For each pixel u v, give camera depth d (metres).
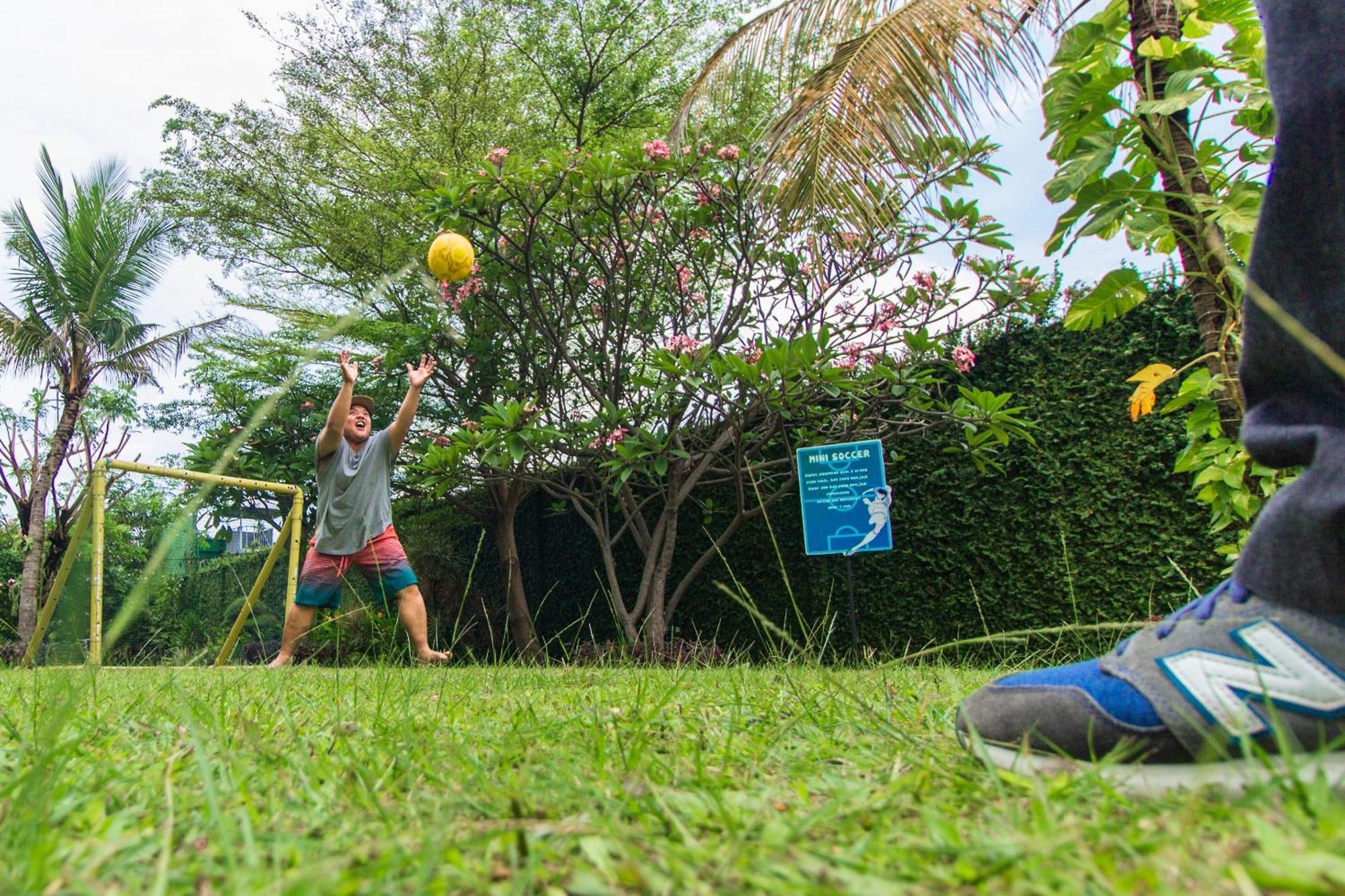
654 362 6.04
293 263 10.28
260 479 7.88
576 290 7.59
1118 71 2.41
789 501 7.26
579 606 8.58
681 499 7.00
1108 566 5.62
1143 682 0.87
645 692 1.86
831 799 0.79
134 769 0.99
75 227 12.02
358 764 0.96
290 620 4.53
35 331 12.36
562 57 9.57
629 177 6.70
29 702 1.71
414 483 7.94
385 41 9.55
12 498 12.20
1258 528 0.87
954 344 6.39
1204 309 2.56
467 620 8.94
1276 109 0.85
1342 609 0.80
